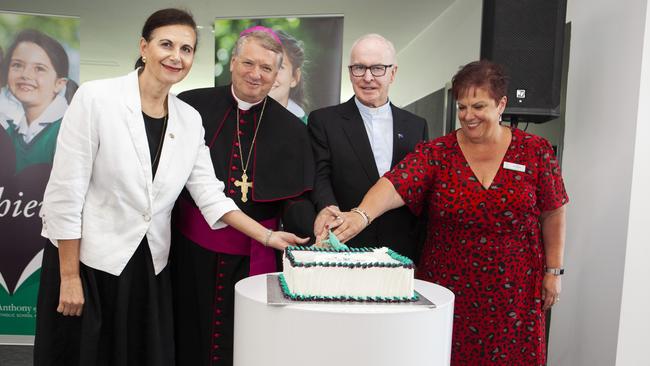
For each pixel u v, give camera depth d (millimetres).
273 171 2141
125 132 1724
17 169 3699
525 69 2715
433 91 5918
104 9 5816
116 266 1729
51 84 3678
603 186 2641
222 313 2041
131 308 1799
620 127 2518
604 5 2717
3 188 3707
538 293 1988
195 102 2195
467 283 1959
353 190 2314
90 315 1729
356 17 6055
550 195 1955
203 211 1951
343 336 1289
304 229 2059
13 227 3730
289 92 3705
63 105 3703
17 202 3723
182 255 2059
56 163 1698
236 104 2176
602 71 2707
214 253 2035
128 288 1766
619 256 2465
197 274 2041
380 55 2287
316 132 2385
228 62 3740
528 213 1929
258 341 1374
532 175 1932
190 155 1884
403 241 2320
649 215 2408
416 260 2342
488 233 1940
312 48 3680
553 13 2703
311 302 1371
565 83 3129
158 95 1830
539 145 1961
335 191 2357
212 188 1960
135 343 1812
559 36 2715
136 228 1758
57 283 1764
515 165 1920
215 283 2041
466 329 1972
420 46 6520
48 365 1762
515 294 1948
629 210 2406
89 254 1720
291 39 3678
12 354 3582
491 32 2738
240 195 2096
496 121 1901
